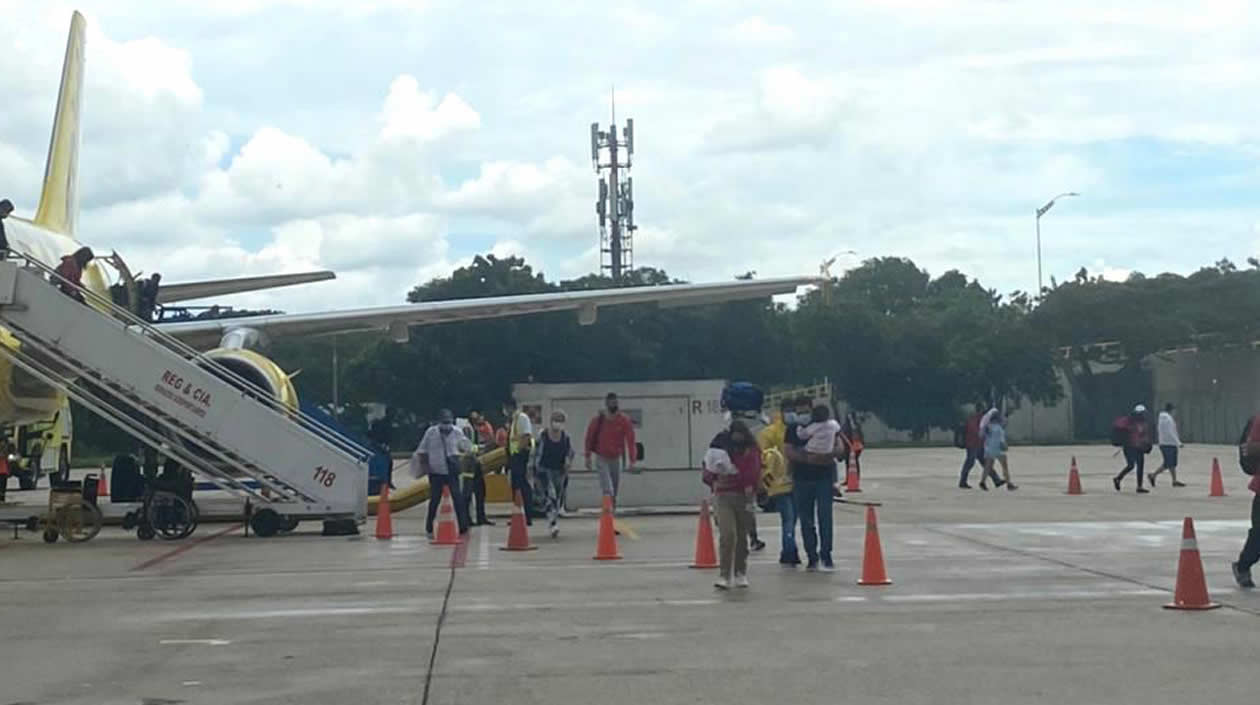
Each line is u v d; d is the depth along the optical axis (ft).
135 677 28.86
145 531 61.52
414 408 194.90
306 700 26.35
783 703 25.66
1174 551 51.80
